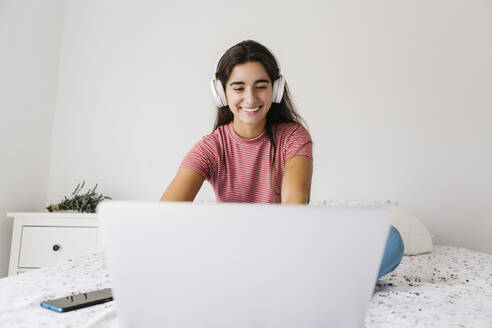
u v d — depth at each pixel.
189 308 0.51
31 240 2.28
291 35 2.85
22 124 2.53
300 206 0.48
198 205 0.49
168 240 0.49
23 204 2.54
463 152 2.71
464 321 0.88
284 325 0.51
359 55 2.82
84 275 1.26
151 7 2.93
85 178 2.80
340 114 2.78
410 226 2.18
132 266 0.51
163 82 2.87
